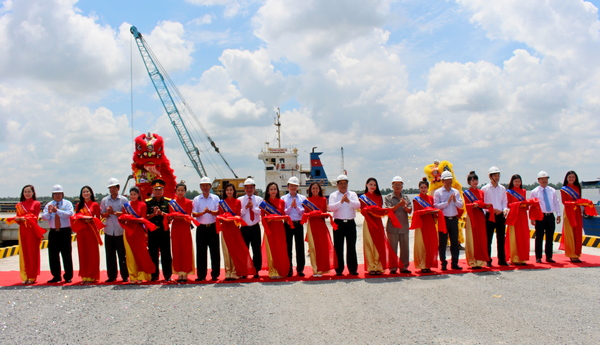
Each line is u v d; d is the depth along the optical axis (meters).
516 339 4.54
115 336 4.87
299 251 7.84
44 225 15.93
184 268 7.53
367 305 5.86
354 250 7.81
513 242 8.30
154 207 7.60
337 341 4.60
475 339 4.57
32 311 5.87
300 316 5.45
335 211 7.82
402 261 7.86
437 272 7.82
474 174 8.23
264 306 5.92
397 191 7.99
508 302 5.83
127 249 7.48
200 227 7.65
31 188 7.91
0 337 4.87
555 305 5.65
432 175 11.23
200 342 4.64
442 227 7.86
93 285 7.42
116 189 7.83
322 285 7.07
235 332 4.93
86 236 7.52
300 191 31.00
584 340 4.48
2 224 15.93
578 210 8.50
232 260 7.69
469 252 8.07
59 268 7.71
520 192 8.39
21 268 7.59
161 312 5.72
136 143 14.09
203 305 6.02
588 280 6.98
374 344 4.49
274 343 4.58
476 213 8.06
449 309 5.59
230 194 7.76
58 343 4.68
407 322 5.13
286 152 31.53
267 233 7.66
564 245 8.60
